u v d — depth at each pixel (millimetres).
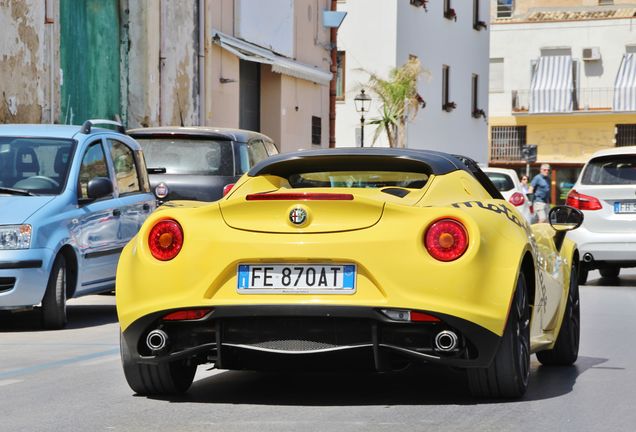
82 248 12805
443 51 52750
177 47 29031
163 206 7789
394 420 7039
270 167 8156
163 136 17156
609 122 72312
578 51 72812
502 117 73812
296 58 37656
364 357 7273
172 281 7328
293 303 7113
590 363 9953
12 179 12820
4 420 7215
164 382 7836
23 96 21297
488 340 7172
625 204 19094
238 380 8656
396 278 7070
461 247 7109
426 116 50719
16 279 12000
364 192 7539
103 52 26047
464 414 7258
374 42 47688
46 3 22047
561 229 9633
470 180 8039
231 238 7254
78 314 14188
